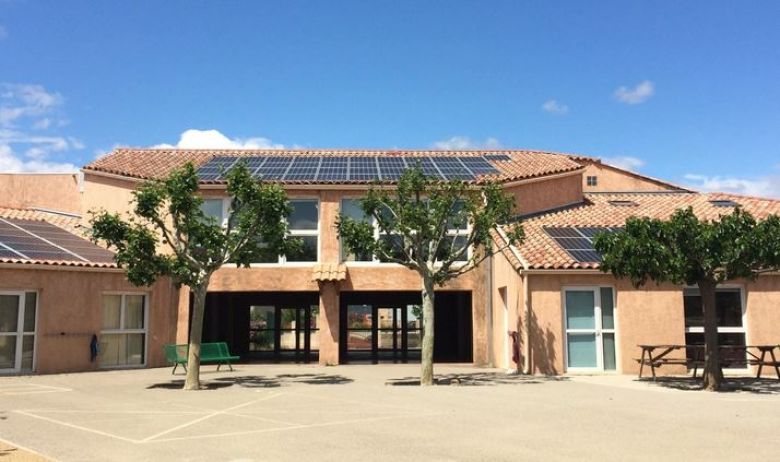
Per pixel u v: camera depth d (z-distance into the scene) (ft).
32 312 60.18
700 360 55.36
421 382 50.52
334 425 32.42
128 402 41.04
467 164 82.02
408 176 53.93
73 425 32.73
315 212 71.20
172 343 68.39
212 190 69.62
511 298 62.54
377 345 87.81
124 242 51.83
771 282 59.82
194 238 50.19
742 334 59.57
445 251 63.46
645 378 54.08
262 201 49.90
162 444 28.04
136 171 73.46
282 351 88.02
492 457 25.36
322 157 86.07
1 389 47.85
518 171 76.43
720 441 28.32
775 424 32.35
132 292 66.23
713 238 44.39
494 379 53.78
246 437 29.48
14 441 28.58
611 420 33.55
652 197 83.87
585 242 63.98
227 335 85.05
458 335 84.58
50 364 60.13
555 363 57.52
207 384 51.16
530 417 34.53
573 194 80.43
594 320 58.70
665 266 45.03
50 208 87.81
